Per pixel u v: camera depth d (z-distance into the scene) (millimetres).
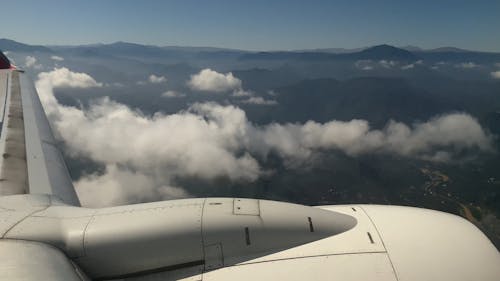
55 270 1984
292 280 2137
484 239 2377
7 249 2098
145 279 2283
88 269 2260
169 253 2291
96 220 2400
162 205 2516
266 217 2410
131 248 2273
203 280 2199
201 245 2311
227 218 2379
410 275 2123
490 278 2139
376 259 2203
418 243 2307
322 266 2191
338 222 2471
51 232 2287
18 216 2453
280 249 2340
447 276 2127
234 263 2279
